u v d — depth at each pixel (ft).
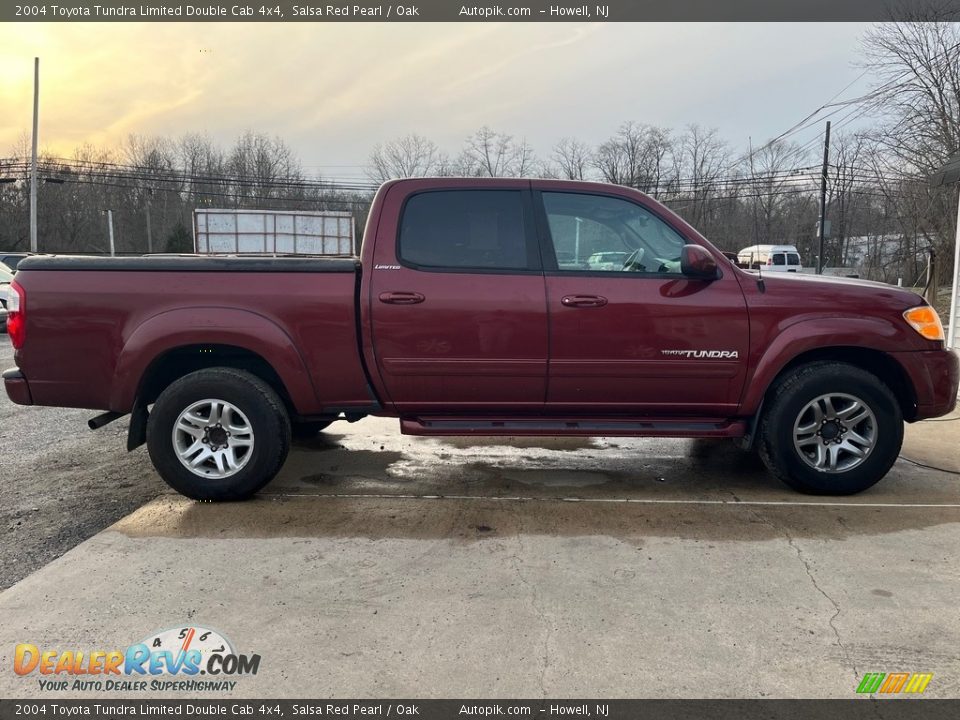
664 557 10.07
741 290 12.23
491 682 7.08
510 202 12.50
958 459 15.40
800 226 147.33
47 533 11.39
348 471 14.71
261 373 13.01
